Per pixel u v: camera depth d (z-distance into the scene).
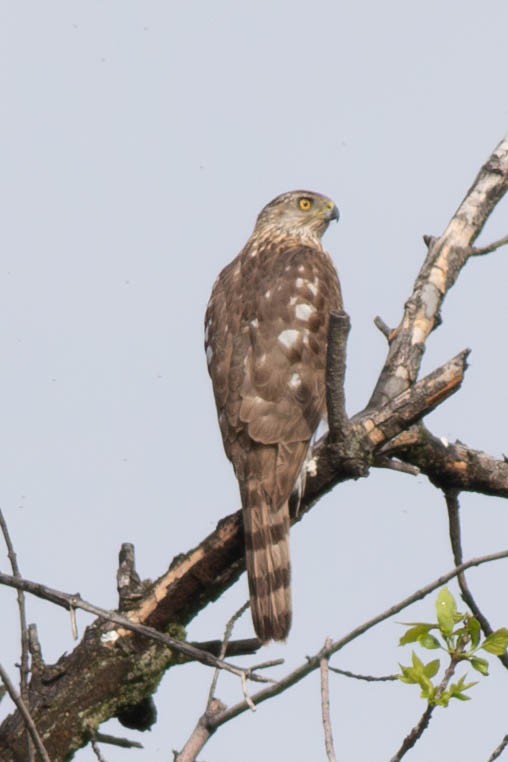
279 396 10.70
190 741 7.35
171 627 9.87
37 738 6.84
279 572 10.05
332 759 6.56
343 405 9.22
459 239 11.59
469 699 7.66
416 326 11.09
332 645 6.93
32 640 9.75
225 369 11.01
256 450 10.49
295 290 11.48
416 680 7.67
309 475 9.95
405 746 7.71
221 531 10.12
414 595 6.93
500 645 7.78
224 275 12.15
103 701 9.69
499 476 10.41
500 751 7.57
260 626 9.96
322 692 6.76
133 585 9.93
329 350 8.94
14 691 6.80
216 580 9.98
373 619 6.91
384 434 9.47
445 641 7.87
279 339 11.03
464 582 9.62
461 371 9.29
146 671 9.73
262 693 7.18
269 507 10.22
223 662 7.08
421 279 11.38
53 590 7.49
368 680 7.71
